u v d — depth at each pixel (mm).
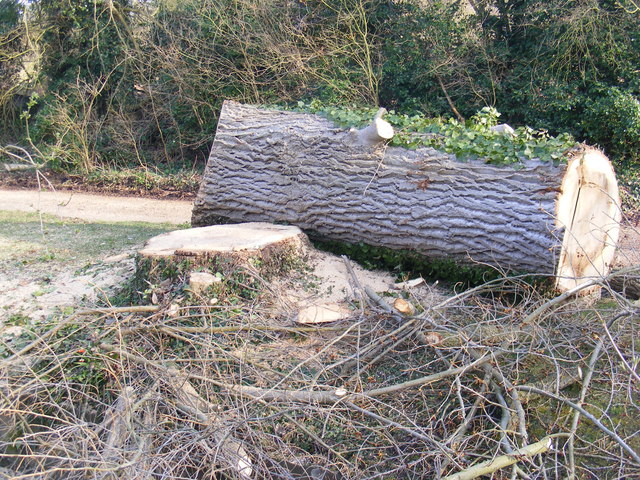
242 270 4406
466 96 11305
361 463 3139
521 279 4367
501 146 4562
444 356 3617
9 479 2766
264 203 5727
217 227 5352
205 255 4426
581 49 10070
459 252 4691
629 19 9930
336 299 4508
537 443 2896
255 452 3162
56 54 13258
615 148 10000
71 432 3135
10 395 3236
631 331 3592
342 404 3361
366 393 3336
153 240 4902
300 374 3668
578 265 4465
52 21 12953
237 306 4164
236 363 3770
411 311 3912
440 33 11008
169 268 4434
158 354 3773
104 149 12641
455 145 4738
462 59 11070
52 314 4805
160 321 3930
